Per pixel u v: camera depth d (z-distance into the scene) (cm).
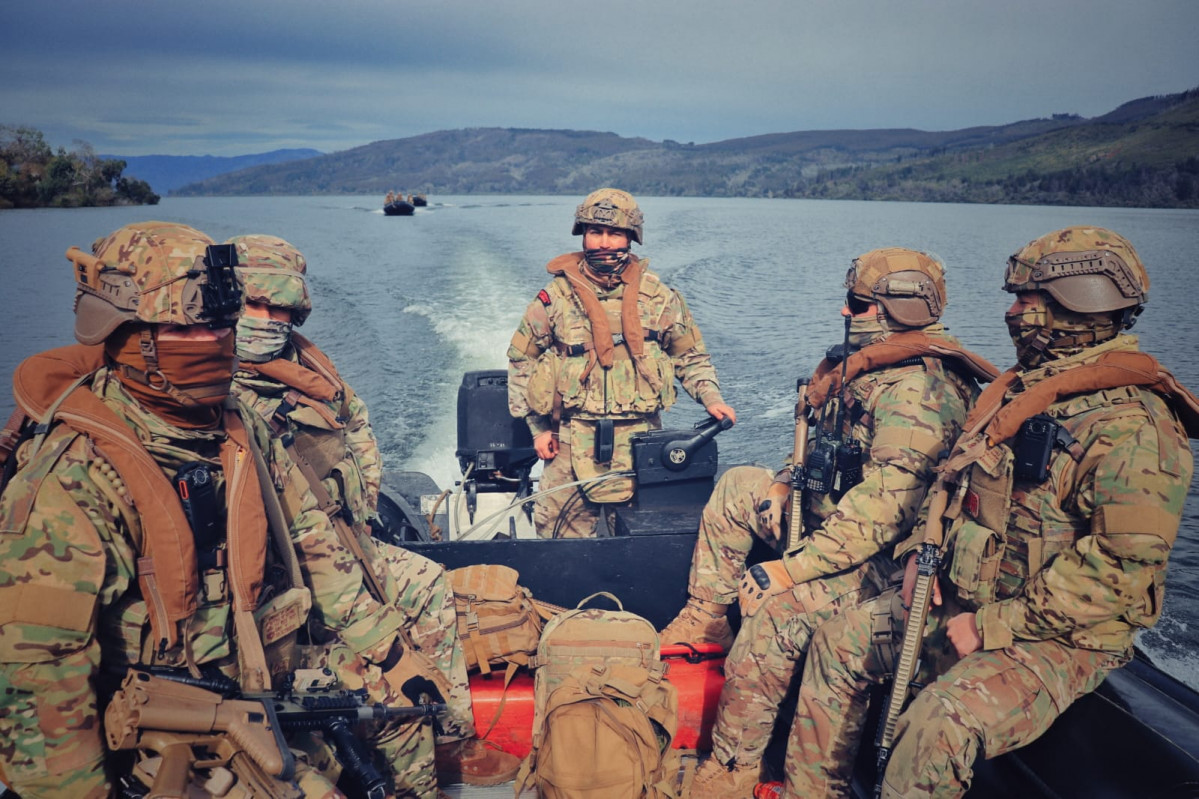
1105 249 199
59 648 143
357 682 214
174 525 156
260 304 232
